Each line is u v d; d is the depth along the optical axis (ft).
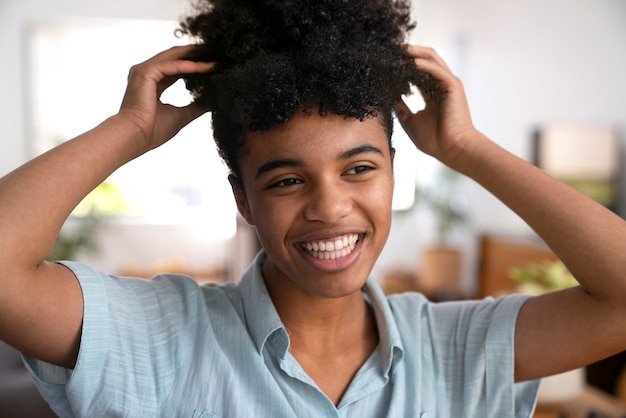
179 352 2.60
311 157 2.35
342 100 2.29
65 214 2.35
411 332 2.85
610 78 11.22
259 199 2.49
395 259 16.40
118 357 2.46
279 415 2.50
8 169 15.28
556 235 2.61
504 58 13.98
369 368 2.69
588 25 11.69
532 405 2.79
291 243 2.47
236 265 14.47
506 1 13.88
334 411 2.55
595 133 11.02
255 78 2.34
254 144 2.45
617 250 2.49
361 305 2.83
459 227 15.25
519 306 2.77
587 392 4.69
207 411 2.49
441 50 15.71
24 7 14.92
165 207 15.99
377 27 2.68
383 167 2.49
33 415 4.67
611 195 10.92
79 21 15.12
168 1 14.83
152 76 2.64
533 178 2.74
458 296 13.65
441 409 2.72
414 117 3.05
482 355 2.73
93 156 2.45
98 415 2.45
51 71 15.31
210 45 2.73
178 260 15.64
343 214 2.37
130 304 2.59
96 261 15.75
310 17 2.46
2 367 5.28
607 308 2.53
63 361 2.43
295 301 2.69
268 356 2.64
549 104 12.59
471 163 2.92
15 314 2.21
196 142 15.76
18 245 2.19
